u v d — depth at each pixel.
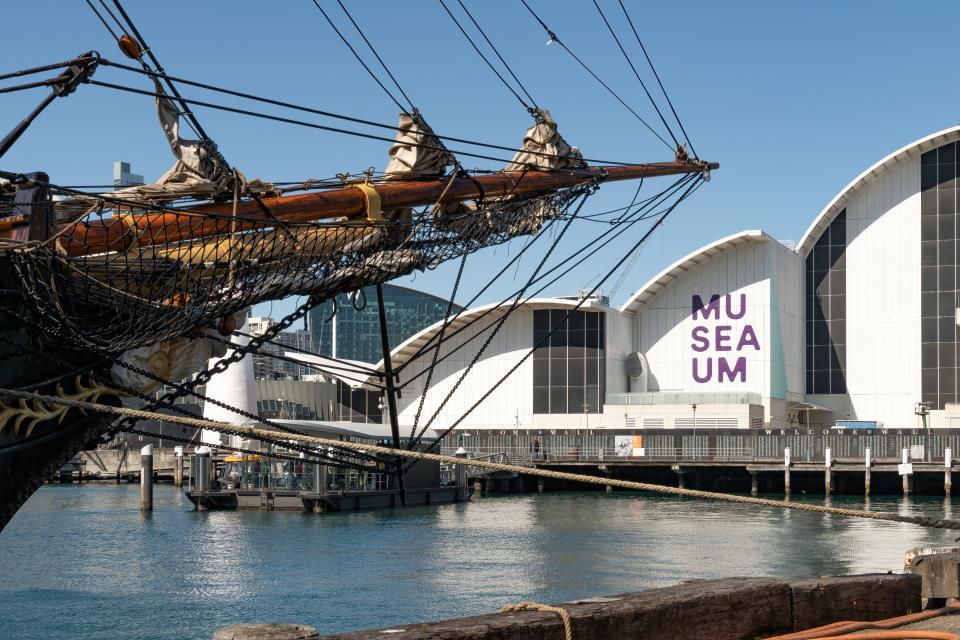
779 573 31.86
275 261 13.48
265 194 13.61
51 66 10.91
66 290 11.89
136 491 71.62
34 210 11.52
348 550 37.69
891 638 8.39
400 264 15.01
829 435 74.50
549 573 31.97
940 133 84.94
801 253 90.56
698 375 86.56
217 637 6.69
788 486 70.94
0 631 23.55
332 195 14.15
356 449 8.68
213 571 32.38
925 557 10.71
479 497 71.88
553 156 17.17
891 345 87.56
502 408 87.12
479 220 16.14
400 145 15.29
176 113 12.59
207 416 72.06
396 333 142.88
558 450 80.50
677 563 34.28
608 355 85.62
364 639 6.80
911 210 87.44
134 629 23.78
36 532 43.19
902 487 73.38
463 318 87.38
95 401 12.72
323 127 13.76
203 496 54.50
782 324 86.56
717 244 84.19
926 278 86.81
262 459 58.03
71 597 27.66
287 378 89.88
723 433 77.31
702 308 86.81
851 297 89.06
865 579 10.05
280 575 31.58
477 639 7.16
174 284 12.64
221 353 13.99
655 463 75.12
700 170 19.66
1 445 11.88
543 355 86.50
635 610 8.11
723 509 58.56
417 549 38.09
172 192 12.54
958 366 85.56
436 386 88.81
